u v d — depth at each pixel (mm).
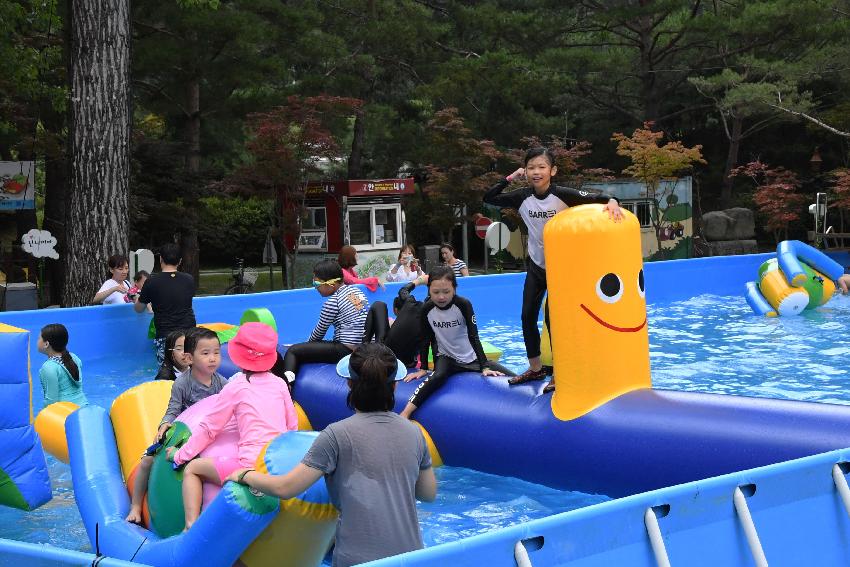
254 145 21344
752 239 30844
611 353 6590
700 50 32500
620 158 35750
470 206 25969
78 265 14828
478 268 30469
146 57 21469
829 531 4664
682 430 6199
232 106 24438
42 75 19859
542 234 6887
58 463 7895
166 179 22500
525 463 6938
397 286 15180
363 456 3932
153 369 11781
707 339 13328
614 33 32125
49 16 17953
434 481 4191
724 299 18156
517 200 6941
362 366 4020
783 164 35812
